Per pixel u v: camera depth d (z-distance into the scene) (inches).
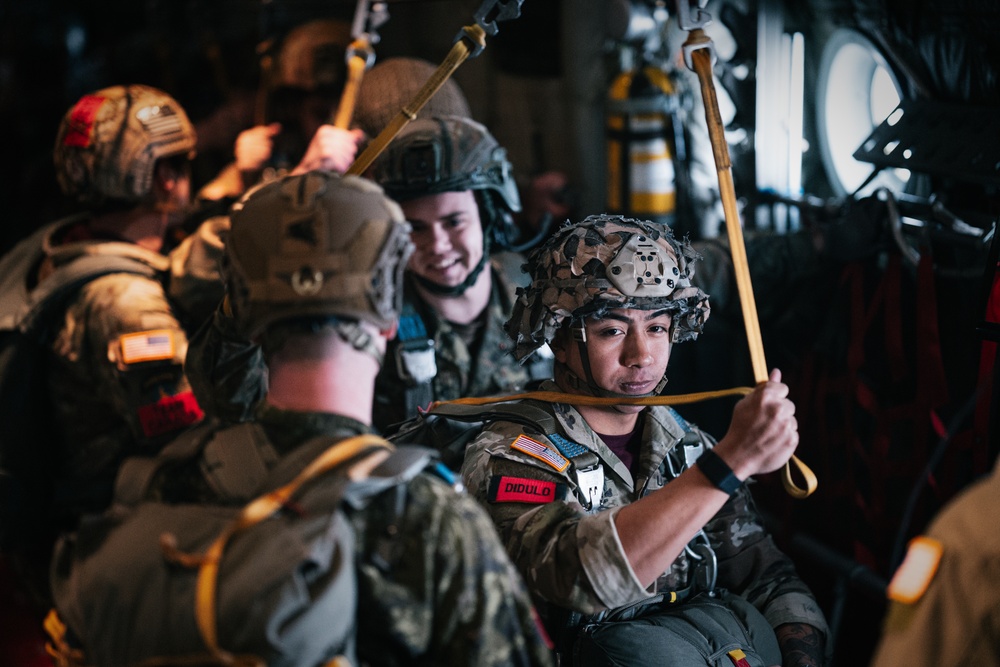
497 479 72.4
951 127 95.2
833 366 110.7
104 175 98.8
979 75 92.3
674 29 135.0
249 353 76.9
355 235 54.9
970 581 49.3
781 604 80.2
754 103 122.0
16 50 224.4
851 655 112.3
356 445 53.3
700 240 127.8
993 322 82.7
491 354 104.9
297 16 172.6
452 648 52.5
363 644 52.9
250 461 54.2
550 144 163.5
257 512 50.4
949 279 98.3
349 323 55.2
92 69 223.9
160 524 51.8
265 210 55.8
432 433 80.1
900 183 108.2
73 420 92.9
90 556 53.1
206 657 48.3
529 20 160.7
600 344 73.4
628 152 128.0
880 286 103.7
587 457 74.1
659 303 72.6
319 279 54.0
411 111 73.7
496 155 100.7
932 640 49.9
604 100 153.5
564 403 76.1
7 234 203.0
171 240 117.3
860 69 109.3
